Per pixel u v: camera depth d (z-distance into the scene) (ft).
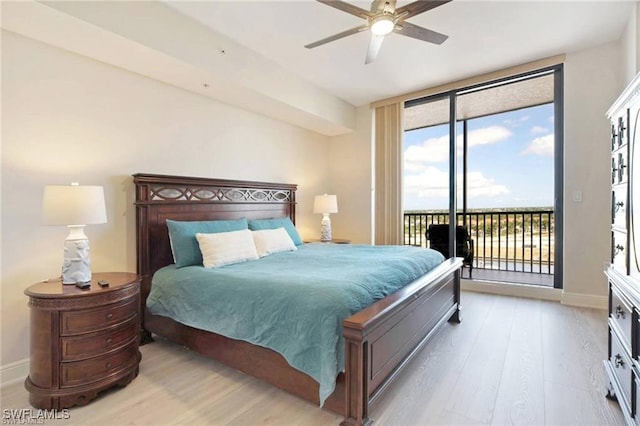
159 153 9.93
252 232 10.90
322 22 9.07
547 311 10.83
